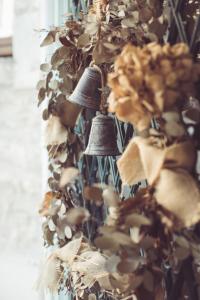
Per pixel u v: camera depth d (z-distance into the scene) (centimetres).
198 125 84
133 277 84
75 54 117
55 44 146
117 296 100
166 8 95
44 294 156
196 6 94
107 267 86
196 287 90
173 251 83
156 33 92
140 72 74
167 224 78
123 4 102
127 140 113
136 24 96
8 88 235
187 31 94
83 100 110
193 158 80
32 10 218
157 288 87
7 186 235
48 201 117
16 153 234
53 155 118
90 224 128
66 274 113
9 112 236
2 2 238
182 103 83
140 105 76
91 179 134
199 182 82
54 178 118
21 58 224
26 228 228
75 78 118
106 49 102
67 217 88
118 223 84
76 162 122
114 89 78
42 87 120
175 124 78
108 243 82
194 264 91
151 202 82
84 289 111
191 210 76
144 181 107
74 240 109
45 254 141
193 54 90
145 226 83
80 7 135
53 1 153
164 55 75
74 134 116
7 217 234
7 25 235
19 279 220
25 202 230
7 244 232
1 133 238
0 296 221
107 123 112
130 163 87
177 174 78
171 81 74
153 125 93
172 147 78
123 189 113
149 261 84
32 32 219
